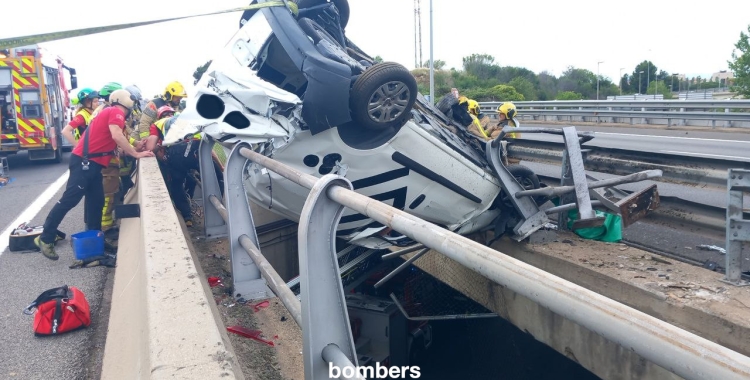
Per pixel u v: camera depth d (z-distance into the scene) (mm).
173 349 1973
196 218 6898
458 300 6578
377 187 4602
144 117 7152
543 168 8289
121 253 4316
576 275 4652
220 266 4766
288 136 4012
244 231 3842
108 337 2775
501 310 5340
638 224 6605
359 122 4121
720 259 5086
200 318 2223
